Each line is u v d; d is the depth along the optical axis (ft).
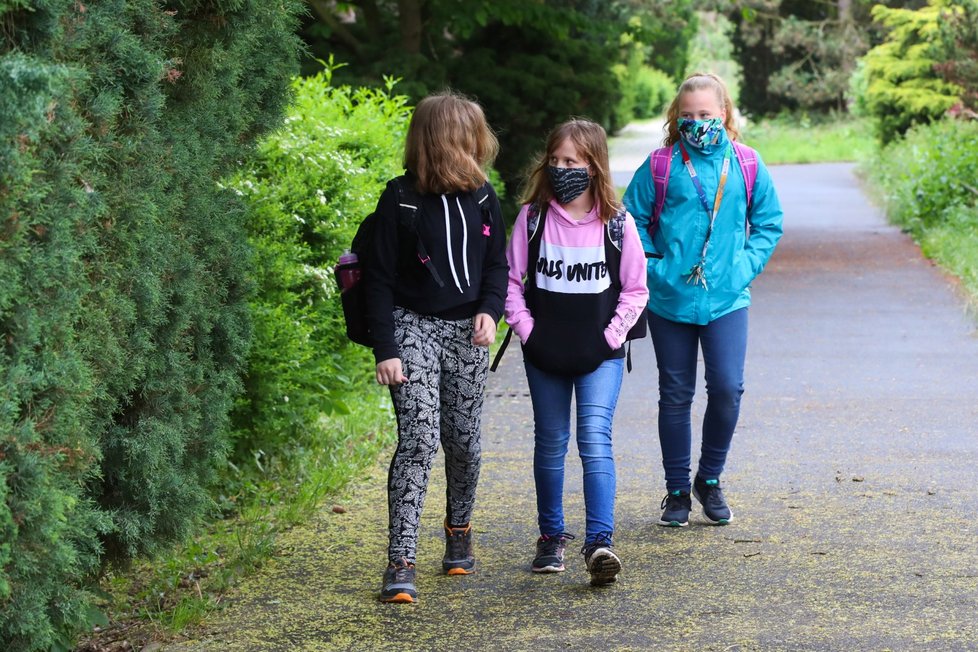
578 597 15.70
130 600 16.21
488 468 22.29
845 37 142.00
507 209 64.80
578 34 84.12
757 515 19.12
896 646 13.84
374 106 33.99
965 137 62.28
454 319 15.61
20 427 10.90
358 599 15.83
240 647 14.29
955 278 45.32
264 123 18.97
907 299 41.22
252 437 22.26
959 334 34.86
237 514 20.11
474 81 65.77
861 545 17.48
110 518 13.57
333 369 26.40
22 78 9.89
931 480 20.79
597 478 16.07
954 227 55.36
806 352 32.71
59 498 11.50
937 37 69.87
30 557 11.36
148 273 13.84
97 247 12.64
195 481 16.31
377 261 15.35
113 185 13.08
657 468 22.17
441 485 21.16
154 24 13.75
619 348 16.70
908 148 84.38
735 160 18.13
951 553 17.04
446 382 15.93
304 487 20.66
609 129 153.69
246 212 17.78
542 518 16.76
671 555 17.30
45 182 11.27
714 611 15.06
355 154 29.89
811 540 17.78
